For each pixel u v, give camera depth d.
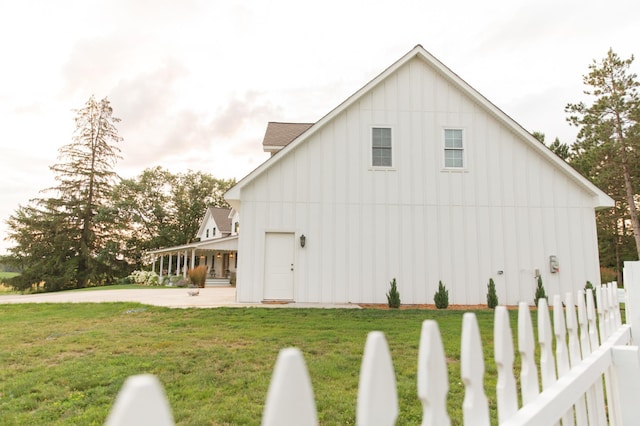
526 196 11.45
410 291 10.91
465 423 1.16
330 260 10.98
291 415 0.68
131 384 0.54
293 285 10.83
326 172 11.34
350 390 3.69
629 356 2.20
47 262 27.77
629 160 19.94
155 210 40.78
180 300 12.20
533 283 11.05
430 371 1.04
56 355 5.14
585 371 1.83
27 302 11.94
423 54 11.76
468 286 10.98
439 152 11.59
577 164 22.83
